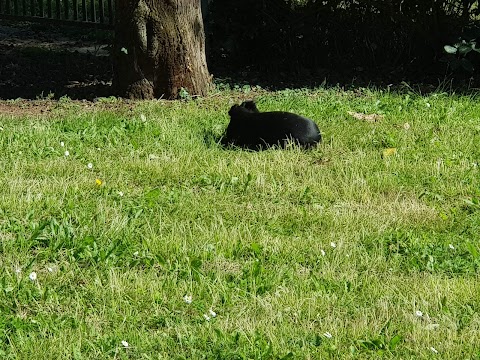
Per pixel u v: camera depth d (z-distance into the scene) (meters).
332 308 7.23
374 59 17.72
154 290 7.39
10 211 9.16
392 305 7.25
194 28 15.17
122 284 7.44
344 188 10.26
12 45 20.61
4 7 23.91
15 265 7.82
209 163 11.12
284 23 17.78
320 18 17.77
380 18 17.56
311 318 7.05
